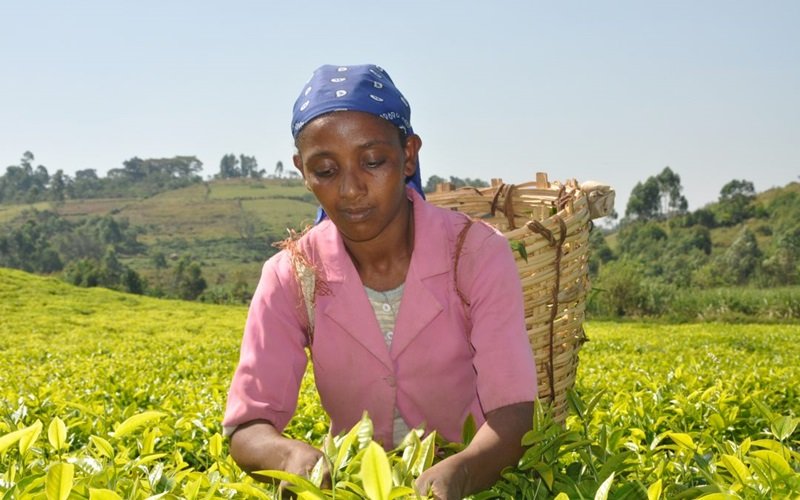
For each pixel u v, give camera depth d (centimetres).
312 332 249
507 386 221
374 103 215
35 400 452
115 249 17712
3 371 989
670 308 4625
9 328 2797
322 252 245
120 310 3959
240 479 237
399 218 239
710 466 218
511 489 220
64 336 2403
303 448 209
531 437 205
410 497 175
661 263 11150
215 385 619
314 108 216
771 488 190
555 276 340
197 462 359
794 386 540
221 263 16712
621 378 683
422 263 238
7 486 192
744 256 9169
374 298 248
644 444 356
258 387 238
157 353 1481
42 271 15050
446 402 249
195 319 3553
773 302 4219
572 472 227
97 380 762
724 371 745
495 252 238
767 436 363
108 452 215
